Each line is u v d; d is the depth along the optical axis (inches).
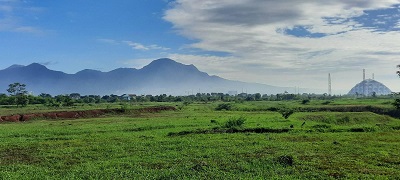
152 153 1165.1
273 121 2332.7
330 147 1238.9
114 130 1873.8
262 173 861.2
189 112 3718.0
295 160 983.6
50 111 3385.8
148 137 1568.7
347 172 866.8
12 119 2832.2
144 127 1985.7
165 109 4067.4
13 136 1647.4
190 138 1507.1
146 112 3809.1
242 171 893.2
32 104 5629.9
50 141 1465.3
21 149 1270.9
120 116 3262.8
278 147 1240.8
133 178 820.6
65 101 5039.4
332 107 3909.9
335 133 1712.6
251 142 1373.0
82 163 1026.1
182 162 999.0
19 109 4052.7
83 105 5201.8
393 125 2022.6
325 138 1502.2
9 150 1250.0
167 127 2037.4
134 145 1325.0
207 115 3095.5
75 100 6466.5
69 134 1742.1
